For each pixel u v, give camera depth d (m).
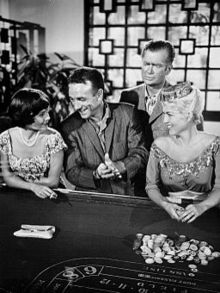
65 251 1.57
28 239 1.65
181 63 2.18
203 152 2.01
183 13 2.16
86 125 2.25
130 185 2.20
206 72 2.13
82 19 2.34
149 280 1.40
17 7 2.43
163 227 1.77
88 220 1.83
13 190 2.15
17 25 2.45
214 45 2.12
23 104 2.22
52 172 2.25
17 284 1.36
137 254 1.56
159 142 2.10
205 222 1.81
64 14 2.36
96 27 2.32
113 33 2.29
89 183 2.26
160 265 1.49
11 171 2.26
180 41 2.18
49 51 2.42
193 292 1.34
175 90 2.04
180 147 2.04
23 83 2.46
